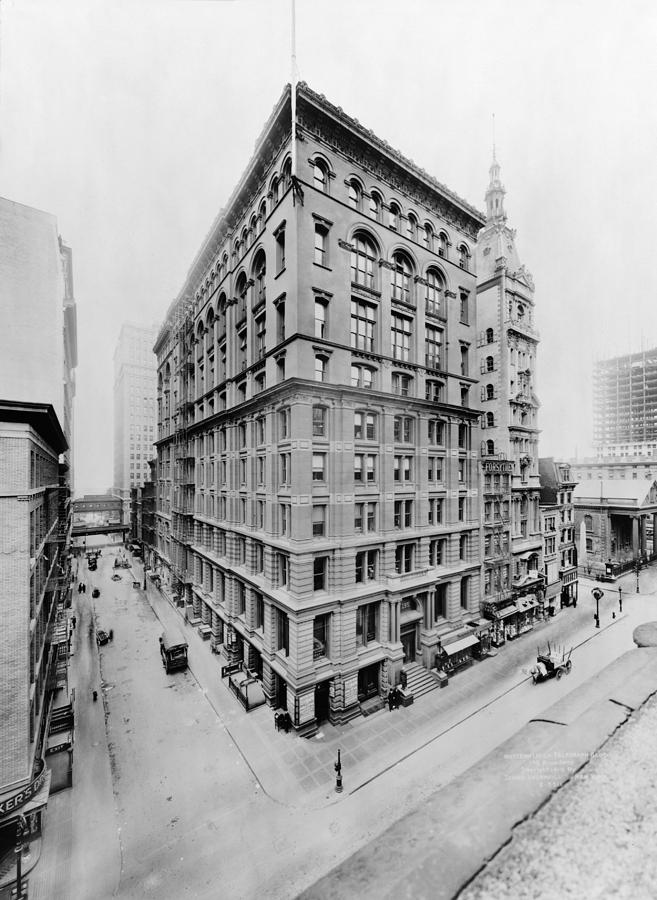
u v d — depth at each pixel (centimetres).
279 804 1736
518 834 235
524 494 4006
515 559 3716
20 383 2039
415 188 3053
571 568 4244
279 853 1520
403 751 2055
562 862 218
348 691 2395
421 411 2980
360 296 2683
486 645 3142
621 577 4688
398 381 2930
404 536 2786
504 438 3953
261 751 2073
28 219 2067
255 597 2888
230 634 3173
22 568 1571
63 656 2789
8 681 1528
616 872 216
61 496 4138
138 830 1622
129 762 2003
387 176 2878
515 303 4169
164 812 1706
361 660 2478
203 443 4206
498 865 216
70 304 4531
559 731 322
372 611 2659
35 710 1723
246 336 3188
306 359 2384
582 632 3506
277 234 2592
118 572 6362
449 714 2364
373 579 2692
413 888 201
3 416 1555
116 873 1456
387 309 2828
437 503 3139
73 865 1484
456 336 3341
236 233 3362
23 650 1556
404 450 2878
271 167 2711
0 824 1472
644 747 301
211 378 4094
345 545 2461
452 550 3162
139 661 3131
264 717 2377
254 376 3000
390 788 1814
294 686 2219
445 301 3278
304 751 2070
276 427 2633
